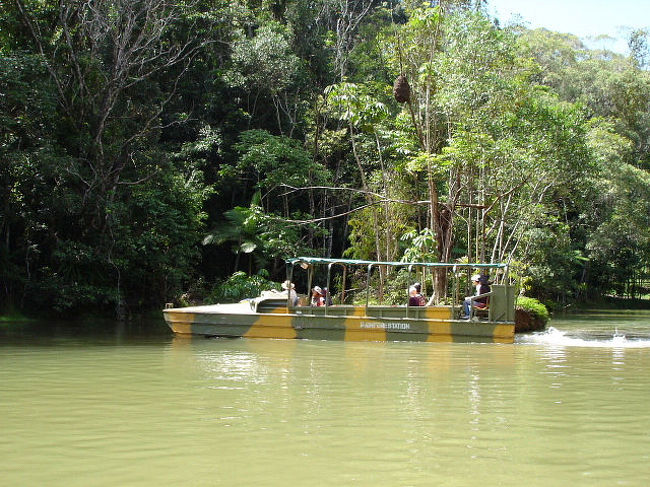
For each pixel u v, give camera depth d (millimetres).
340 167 32906
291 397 7648
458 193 19469
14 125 19234
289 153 28719
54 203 19234
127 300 22734
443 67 18609
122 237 21391
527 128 18359
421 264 14289
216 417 6582
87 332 16172
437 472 4906
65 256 19844
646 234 34938
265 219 25281
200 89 30469
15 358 11055
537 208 19969
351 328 14000
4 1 20625
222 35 31203
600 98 42000
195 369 9812
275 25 33438
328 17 38281
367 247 25453
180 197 24344
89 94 21016
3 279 19969
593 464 5168
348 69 35438
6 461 5098
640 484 4695
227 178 29531
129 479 4688
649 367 10828
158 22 23203
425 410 7043
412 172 21109
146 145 23953
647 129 41500
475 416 6801
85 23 21422
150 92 24391
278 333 14172
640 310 38125
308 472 4867
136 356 11328
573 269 38500
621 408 7309
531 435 6043
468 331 14078
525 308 19938
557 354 12594
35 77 19234
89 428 6121
